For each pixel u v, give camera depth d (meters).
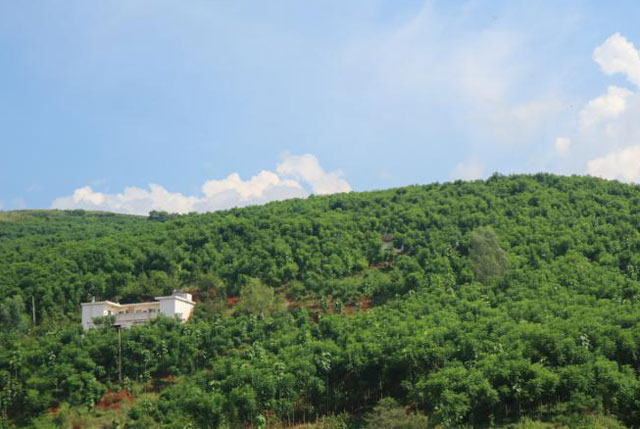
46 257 165.88
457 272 149.00
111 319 138.38
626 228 160.62
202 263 164.38
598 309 114.31
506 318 116.69
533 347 100.75
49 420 106.25
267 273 157.25
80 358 118.19
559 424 89.00
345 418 101.19
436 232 167.62
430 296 135.62
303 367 106.38
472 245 154.00
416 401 101.19
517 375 93.69
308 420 104.94
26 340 130.88
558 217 171.50
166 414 104.56
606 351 99.38
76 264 160.12
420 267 150.75
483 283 142.75
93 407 111.00
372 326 121.56
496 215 175.38
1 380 115.69
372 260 163.62
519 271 140.88
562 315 115.31
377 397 108.94
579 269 139.62
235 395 100.25
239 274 156.38
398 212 185.00
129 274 158.75
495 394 91.50
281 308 142.12
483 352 103.25
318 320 136.38
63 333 128.62
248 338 128.12
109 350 121.81
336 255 159.75
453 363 101.88
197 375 116.31
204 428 98.19
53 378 113.94
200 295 153.38
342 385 109.44
